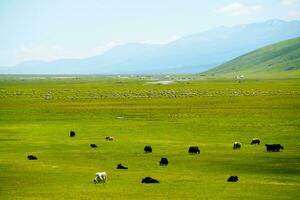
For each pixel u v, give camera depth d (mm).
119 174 54500
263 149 71938
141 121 108062
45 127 100812
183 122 104812
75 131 94375
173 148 73688
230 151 70375
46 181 50750
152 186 47719
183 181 50281
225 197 42625
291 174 54844
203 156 66562
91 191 45438
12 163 62156
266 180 51031
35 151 72188
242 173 55344
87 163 62219
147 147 70875
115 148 74125
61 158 66062
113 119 112438
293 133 87188
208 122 103875
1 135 89812
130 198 42250
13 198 42844
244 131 90938
